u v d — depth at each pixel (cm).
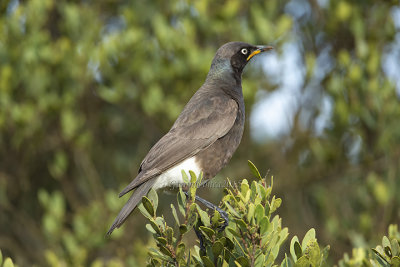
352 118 1309
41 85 1298
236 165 1392
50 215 1284
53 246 1282
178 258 550
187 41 1253
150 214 568
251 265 527
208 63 1255
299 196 1421
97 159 1462
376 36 1348
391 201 1270
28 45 1288
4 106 1287
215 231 566
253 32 1313
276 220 573
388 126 1275
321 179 1392
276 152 1412
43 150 1395
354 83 1275
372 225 1280
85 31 1339
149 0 1388
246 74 1361
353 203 1385
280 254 1177
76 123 1319
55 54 1293
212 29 1280
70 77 1312
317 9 1433
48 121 1377
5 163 1375
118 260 1216
